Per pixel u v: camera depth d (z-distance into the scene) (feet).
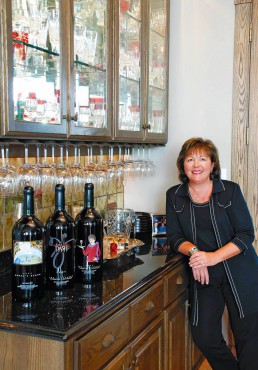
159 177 9.64
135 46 7.66
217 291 7.23
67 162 7.11
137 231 8.73
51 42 5.45
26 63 4.95
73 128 5.76
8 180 5.38
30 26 5.04
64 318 4.34
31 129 4.93
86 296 5.02
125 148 9.23
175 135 9.46
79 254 5.50
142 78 7.86
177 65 9.34
